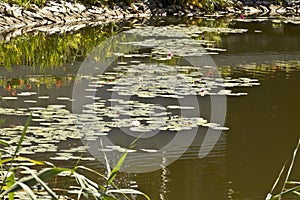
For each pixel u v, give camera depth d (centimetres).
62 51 1460
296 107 1015
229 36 1781
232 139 845
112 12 2088
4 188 411
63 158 723
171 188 673
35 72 1217
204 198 652
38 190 622
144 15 2162
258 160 770
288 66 1360
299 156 791
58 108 923
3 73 1202
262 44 1661
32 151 737
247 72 1275
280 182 706
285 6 2528
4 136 786
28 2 1897
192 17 2191
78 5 2031
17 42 1566
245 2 2486
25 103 958
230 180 702
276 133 882
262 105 1021
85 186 420
